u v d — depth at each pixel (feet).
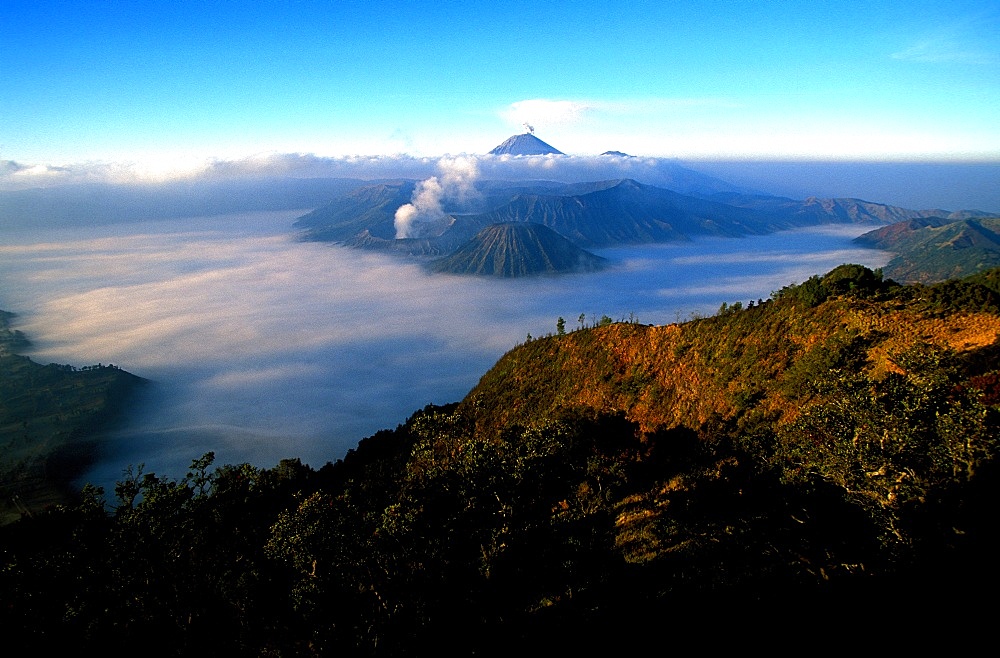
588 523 77.61
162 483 60.85
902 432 60.70
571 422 115.44
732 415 146.41
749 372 159.74
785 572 68.03
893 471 60.39
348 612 53.67
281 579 56.39
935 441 60.64
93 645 51.01
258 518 67.82
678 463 119.34
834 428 68.80
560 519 74.49
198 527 59.93
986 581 54.13
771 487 83.35
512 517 66.85
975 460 59.11
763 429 105.29
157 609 53.88
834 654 53.57
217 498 65.62
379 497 77.05
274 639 53.26
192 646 53.47
